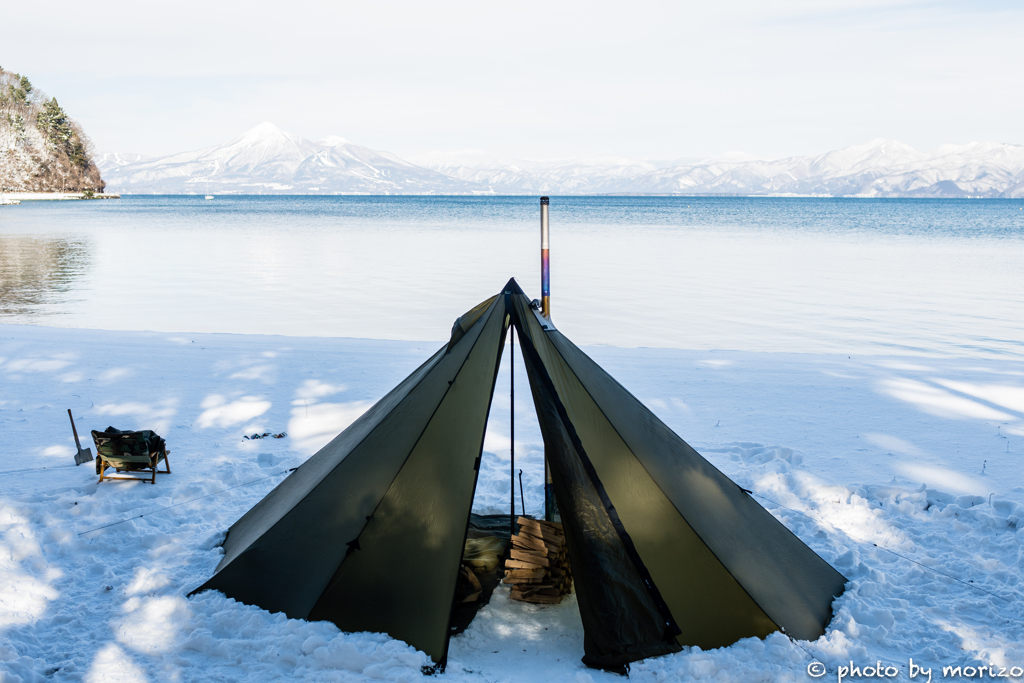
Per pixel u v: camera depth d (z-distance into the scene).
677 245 37.91
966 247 37.06
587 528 4.24
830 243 39.72
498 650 4.12
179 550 5.15
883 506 6.24
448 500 4.39
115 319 16.59
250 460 7.23
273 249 34.66
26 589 4.51
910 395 10.05
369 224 58.72
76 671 3.74
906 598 4.75
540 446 7.70
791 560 4.72
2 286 21.89
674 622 4.07
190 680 3.67
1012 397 9.98
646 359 12.12
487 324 5.01
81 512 5.73
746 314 17.39
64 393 9.73
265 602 4.29
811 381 10.77
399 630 4.04
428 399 4.80
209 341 13.38
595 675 3.85
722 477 5.06
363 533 4.34
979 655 4.04
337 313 17.44
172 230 49.06
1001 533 5.61
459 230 50.69
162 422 8.49
